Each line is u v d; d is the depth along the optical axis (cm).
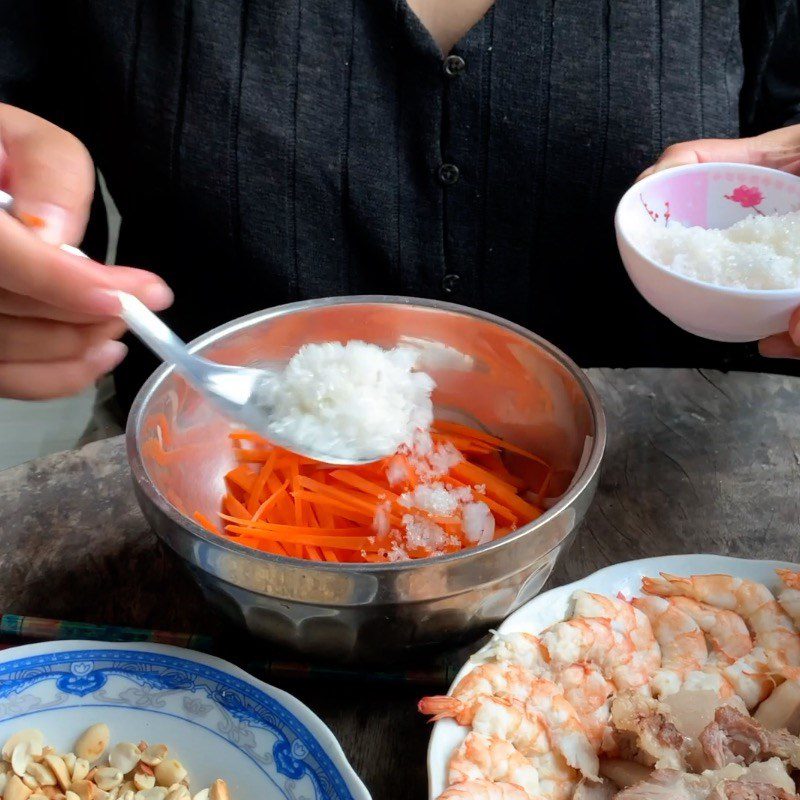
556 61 95
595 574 79
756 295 78
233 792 74
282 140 96
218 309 104
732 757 75
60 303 74
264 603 74
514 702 74
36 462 88
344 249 100
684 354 106
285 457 84
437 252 99
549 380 82
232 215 99
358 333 85
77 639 79
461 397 87
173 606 81
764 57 102
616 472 87
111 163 102
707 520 85
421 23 94
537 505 84
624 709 75
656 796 73
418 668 79
